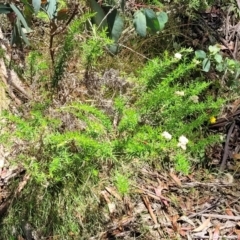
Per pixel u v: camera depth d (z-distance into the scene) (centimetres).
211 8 185
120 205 139
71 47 136
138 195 142
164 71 139
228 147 158
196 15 180
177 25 174
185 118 153
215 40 179
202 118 133
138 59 164
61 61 135
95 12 133
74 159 123
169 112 132
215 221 142
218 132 160
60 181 131
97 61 156
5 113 124
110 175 137
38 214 132
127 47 157
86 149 119
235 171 153
